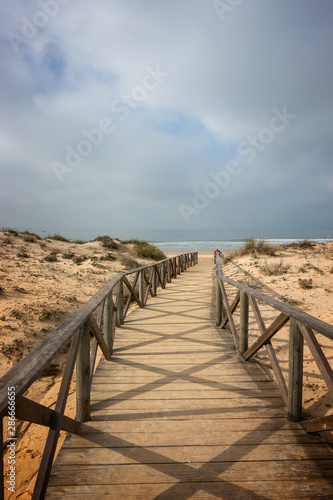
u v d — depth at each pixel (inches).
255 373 145.9
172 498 74.2
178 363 158.4
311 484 78.7
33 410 59.7
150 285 336.8
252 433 99.9
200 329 218.7
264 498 74.3
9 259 441.7
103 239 780.0
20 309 231.9
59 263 489.7
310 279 339.0
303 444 94.3
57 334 79.0
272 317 250.8
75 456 89.0
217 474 82.0
